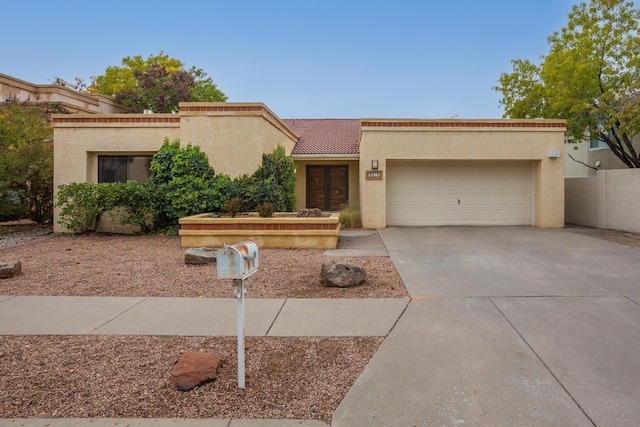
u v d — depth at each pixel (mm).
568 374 3613
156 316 5180
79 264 8375
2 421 2994
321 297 5957
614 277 6953
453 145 14438
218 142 13117
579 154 21719
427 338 4418
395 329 4688
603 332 4523
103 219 13672
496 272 7398
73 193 12281
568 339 4344
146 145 13578
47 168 14891
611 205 13930
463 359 3926
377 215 14539
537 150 14414
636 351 4051
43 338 4504
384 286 6516
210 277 7211
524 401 3211
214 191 12594
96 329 4754
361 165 15125
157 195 12508
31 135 14664
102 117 13648
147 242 11570
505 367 3758
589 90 15852
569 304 5480
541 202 14516
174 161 12812
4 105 16781
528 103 18734
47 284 6758
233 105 13055
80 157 13727
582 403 3170
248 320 5012
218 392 3395
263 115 13242
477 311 5242
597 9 16641
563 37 17547
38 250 10180
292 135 18266
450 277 7043
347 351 4148
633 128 14461
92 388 3459
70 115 13656
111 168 14117
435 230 13852
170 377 3572
